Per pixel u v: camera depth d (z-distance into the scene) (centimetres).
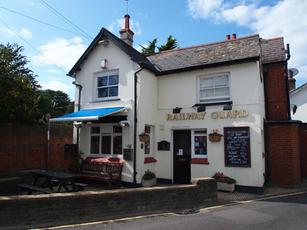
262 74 1334
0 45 1373
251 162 1105
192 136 1272
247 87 1155
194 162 1233
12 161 1305
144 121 1280
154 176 1286
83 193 696
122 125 1221
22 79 1300
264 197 1013
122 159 1255
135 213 762
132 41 1641
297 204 890
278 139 1239
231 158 1147
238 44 1328
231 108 1177
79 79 1457
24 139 1366
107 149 1327
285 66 1341
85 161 1339
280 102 1330
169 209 818
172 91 1353
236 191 1117
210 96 1262
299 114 2381
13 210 602
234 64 1192
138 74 1273
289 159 1208
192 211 805
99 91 1405
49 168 1459
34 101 1441
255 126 1116
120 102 1295
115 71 1356
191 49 1490
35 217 626
